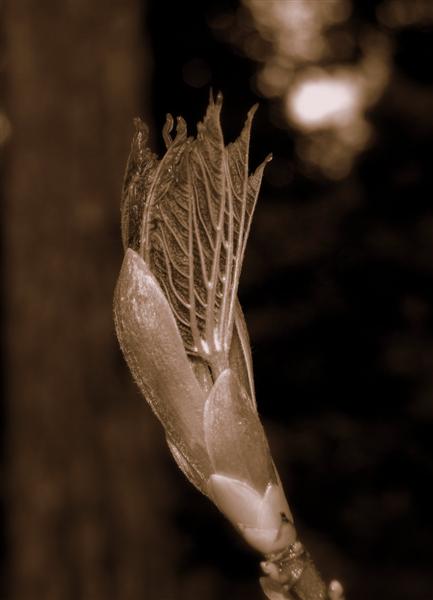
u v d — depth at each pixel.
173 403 0.27
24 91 1.30
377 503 1.72
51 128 1.30
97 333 1.28
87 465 1.26
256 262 1.71
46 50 1.30
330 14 1.99
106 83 1.31
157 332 0.27
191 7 2.04
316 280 1.73
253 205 0.28
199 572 1.66
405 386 1.73
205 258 0.28
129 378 1.28
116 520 1.26
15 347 1.28
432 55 1.87
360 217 1.73
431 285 1.72
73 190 1.29
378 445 1.73
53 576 1.25
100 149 1.30
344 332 1.74
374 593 1.69
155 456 1.29
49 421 1.26
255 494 0.27
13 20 1.31
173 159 0.28
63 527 1.25
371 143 1.74
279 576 0.27
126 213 0.28
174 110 2.04
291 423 1.74
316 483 1.73
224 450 0.27
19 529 1.27
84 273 1.28
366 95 1.80
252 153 1.90
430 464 1.72
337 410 1.75
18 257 1.29
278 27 2.02
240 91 2.03
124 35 1.32
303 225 1.72
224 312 0.28
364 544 1.71
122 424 1.27
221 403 0.27
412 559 1.71
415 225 1.72
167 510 1.29
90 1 1.31
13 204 1.30
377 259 1.71
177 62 2.04
